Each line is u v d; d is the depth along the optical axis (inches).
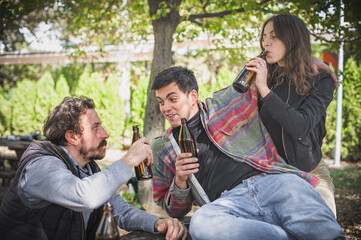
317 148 83.5
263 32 85.4
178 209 86.7
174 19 178.4
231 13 167.9
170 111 81.4
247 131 83.7
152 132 179.9
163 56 178.9
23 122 474.6
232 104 85.1
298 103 80.4
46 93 464.4
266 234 66.0
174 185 82.8
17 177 70.2
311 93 79.3
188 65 456.4
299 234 65.6
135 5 199.0
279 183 72.5
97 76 432.8
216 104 85.7
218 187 80.2
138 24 221.8
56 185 65.2
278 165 78.7
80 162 76.9
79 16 209.9
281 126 81.7
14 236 68.1
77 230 72.3
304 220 65.5
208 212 70.8
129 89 424.2
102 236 60.1
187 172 77.5
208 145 82.6
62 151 73.7
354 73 343.0
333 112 358.9
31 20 266.7
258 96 86.3
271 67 87.6
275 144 83.2
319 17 155.3
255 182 76.0
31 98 474.3
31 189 66.6
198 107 85.9
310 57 81.6
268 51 82.6
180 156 78.2
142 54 391.5
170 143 85.4
